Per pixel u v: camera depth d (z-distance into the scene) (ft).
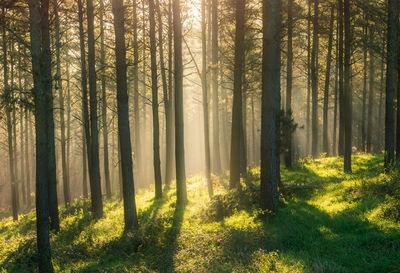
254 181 48.14
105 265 27.48
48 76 39.75
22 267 30.73
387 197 26.63
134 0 59.00
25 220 70.08
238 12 45.88
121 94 36.63
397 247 19.93
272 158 30.60
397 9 45.47
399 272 17.19
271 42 30.09
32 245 36.06
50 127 42.55
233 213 35.76
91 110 47.65
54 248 35.14
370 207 26.63
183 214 39.88
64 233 42.32
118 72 36.60
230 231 27.53
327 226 25.70
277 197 33.19
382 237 21.22
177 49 45.65
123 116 36.78
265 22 30.25
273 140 30.68
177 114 46.01
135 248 30.73
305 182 42.06
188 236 30.30
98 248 31.96
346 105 49.14
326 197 33.55
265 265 20.47
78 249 32.71
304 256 21.20
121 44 36.63
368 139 90.48
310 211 29.35
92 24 46.70
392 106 41.81
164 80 64.08
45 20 40.42
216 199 38.96
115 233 36.40
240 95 46.65
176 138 46.14
